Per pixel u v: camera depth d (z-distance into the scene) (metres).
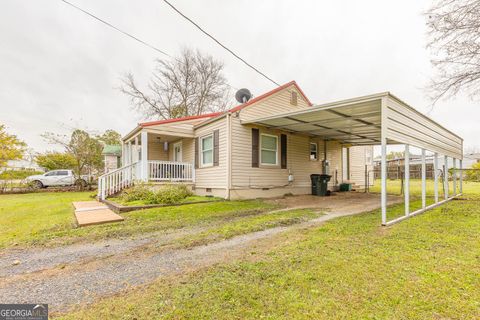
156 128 10.14
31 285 2.57
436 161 7.43
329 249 3.35
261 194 9.94
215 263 3.03
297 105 12.10
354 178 16.41
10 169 15.82
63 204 8.91
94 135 18.34
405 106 5.56
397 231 4.21
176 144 13.41
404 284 2.31
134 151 14.48
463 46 7.13
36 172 19.20
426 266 2.71
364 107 6.16
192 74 24.83
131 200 8.19
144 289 2.41
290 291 2.24
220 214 6.36
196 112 25.39
